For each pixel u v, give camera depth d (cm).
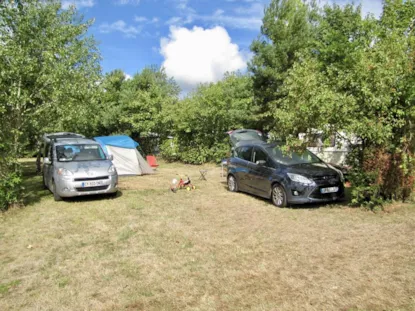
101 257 538
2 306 393
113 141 1555
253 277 456
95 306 390
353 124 711
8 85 843
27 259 536
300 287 424
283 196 849
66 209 863
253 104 1969
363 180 788
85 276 469
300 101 807
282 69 1744
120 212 831
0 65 796
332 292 409
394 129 770
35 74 885
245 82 2358
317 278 448
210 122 2014
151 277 462
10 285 446
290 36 1720
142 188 1191
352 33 1486
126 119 2425
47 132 1641
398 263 487
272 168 909
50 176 1036
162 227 700
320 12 1827
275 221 730
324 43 1547
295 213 790
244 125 2050
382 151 766
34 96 904
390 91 704
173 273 474
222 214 805
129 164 1557
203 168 1894
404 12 944
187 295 411
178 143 2214
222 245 585
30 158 2681
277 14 1812
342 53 1327
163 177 1499
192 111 2016
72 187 925
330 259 511
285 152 895
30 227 708
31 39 933
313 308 374
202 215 797
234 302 392
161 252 556
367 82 721
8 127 848
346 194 952
